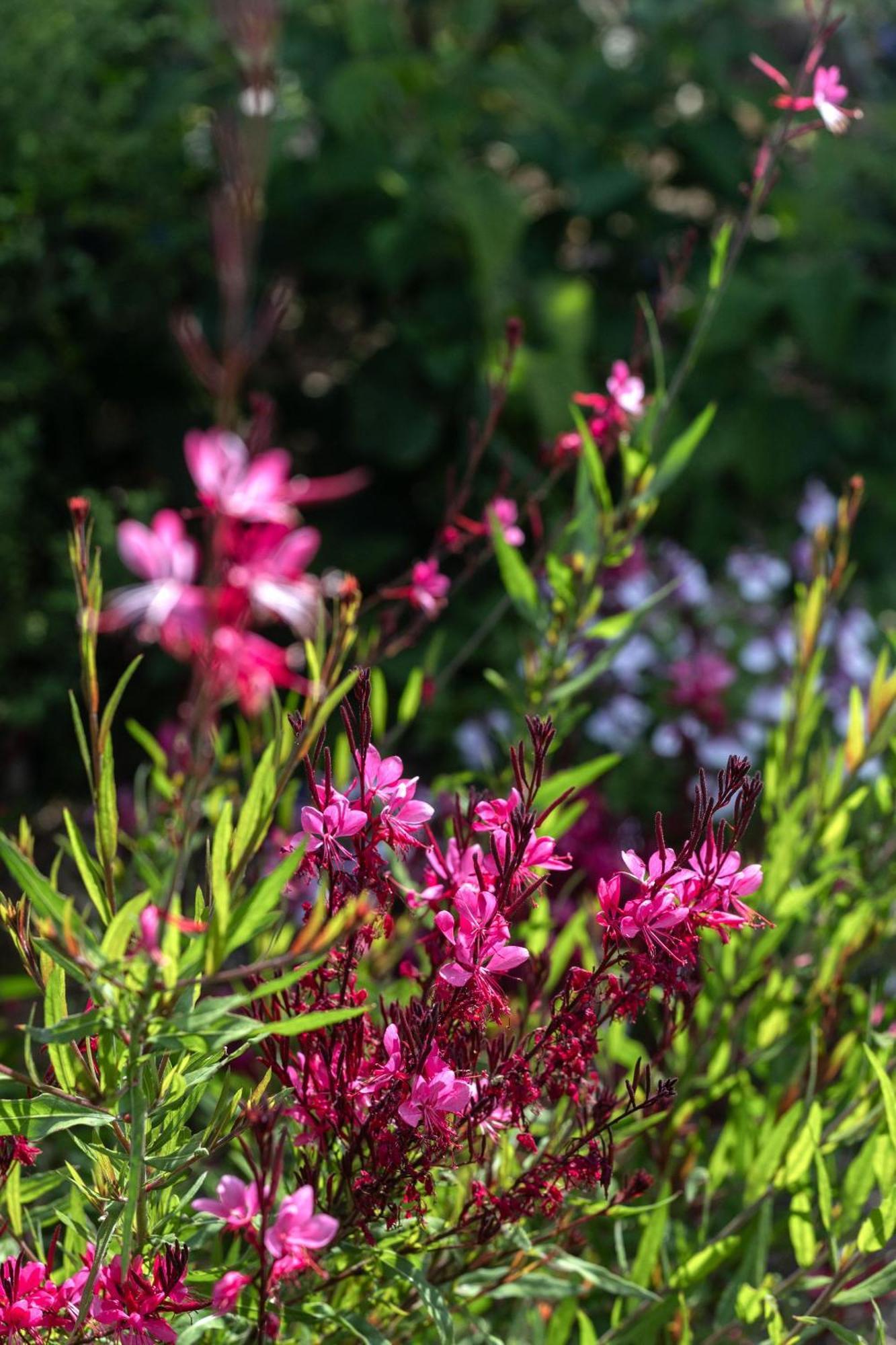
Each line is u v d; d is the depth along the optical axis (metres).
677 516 3.12
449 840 1.10
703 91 3.16
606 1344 1.29
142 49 3.03
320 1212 1.14
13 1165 1.12
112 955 1.00
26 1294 1.08
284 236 3.01
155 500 2.71
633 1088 1.14
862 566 2.99
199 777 0.96
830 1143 1.34
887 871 1.49
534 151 3.07
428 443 2.90
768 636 2.60
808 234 3.23
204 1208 1.02
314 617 1.07
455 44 3.27
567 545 1.47
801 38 3.70
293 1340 1.19
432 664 1.48
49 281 2.80
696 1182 1.41
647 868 1.12
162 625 0.94
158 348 2.98
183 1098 1.12
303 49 3.13
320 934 1.00
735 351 3.06
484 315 2.86
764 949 1.41
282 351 3.19
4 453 2.64
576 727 2.35
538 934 1.34
